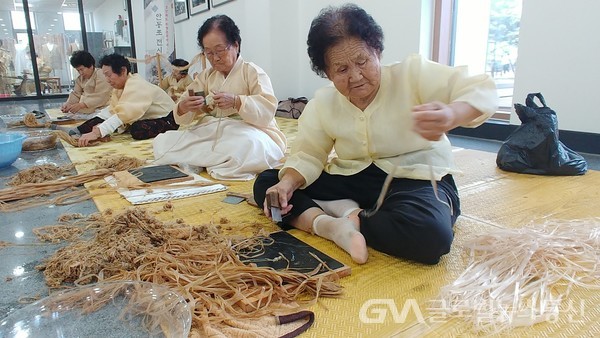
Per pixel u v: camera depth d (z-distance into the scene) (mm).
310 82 5176
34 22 8984
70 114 4824
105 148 3049
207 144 2311
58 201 1803
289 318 920
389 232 1178
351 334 883
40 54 9164
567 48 2824
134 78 3410
